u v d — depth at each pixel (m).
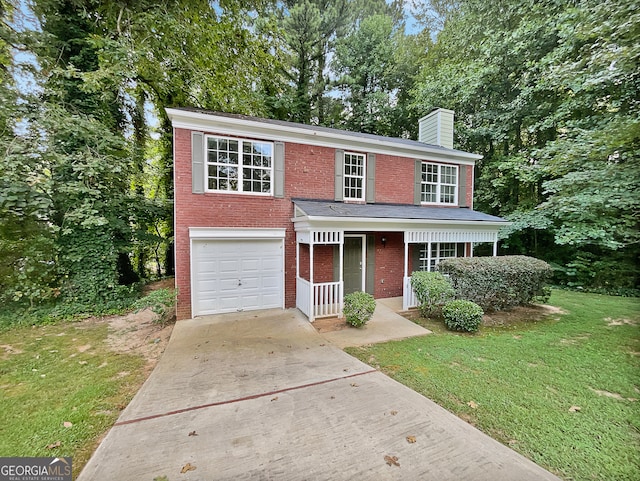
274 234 7.80
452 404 3.55
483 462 2.61
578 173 8.21
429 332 6.29
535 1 11.11
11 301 7.56
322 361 4.79
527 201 13.48
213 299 7.40
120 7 8.51
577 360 4.79
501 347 5.39
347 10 17.14
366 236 9.15
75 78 8.21
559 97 11.56
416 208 9.60
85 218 7.59
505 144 15.20
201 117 6.90
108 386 4.04
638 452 2.74
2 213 6.80
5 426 3.12
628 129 6.50
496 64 12.65
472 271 7.31
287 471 2.50
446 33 16.53
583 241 9.87
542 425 3.14
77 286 7.85
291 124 9.02
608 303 8.78
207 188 7.26
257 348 5.36
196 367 4.57
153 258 14.58
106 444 2.81
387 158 9.48
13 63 7.56
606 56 6.14
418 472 2.49
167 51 9.48
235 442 2.86
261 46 11.70
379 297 9.43
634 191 7.59
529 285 7.89
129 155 9.53
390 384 4.04
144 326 6.84
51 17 7.89
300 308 7.73
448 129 11.90
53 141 7.27
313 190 8.36
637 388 3.90
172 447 2.78
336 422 3.18
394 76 18.89
